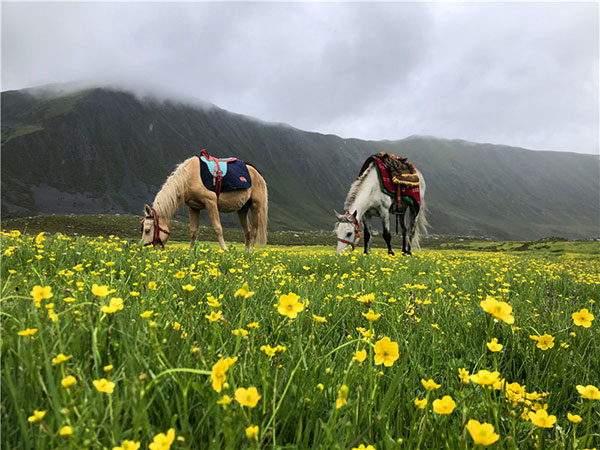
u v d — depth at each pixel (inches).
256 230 478.9
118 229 2386.8
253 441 39.3
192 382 51.0
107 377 49.8
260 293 133.1
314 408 56.0
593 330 109.1
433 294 157.1
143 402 44.0
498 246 2810.0
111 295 94.8
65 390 44.4
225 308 112.0
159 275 139.0
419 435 54.3
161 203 378.0
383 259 371.2
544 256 971.3
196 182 400.2
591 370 86.7
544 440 58.0
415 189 556.7
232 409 46.9
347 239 485.4
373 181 523.5
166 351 62.5
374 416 52.3
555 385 78.8
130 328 69.5
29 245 178.7
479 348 99.3
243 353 71.8
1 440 41.2
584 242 2117.4
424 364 84.7
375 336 86.0
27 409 46.8
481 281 230.7
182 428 45.2
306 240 3430.1
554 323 113.3
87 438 41.1
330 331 96.8
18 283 106.9
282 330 91.4
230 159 442.3
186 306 95.3
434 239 4658.0
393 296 147.8
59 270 125.7
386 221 536.4
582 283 250.1
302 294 134.1
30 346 50.9
